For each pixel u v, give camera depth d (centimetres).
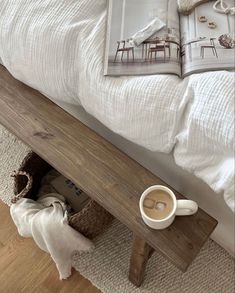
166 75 96
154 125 95
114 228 136
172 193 93
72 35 104
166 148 97
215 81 90
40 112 114
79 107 119
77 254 131
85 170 102
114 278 127
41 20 107
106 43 102
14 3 112
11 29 111
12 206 122
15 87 120
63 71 106
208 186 99
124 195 98
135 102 95
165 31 103
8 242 136
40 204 125
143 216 91
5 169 151
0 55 119
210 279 126
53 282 128
